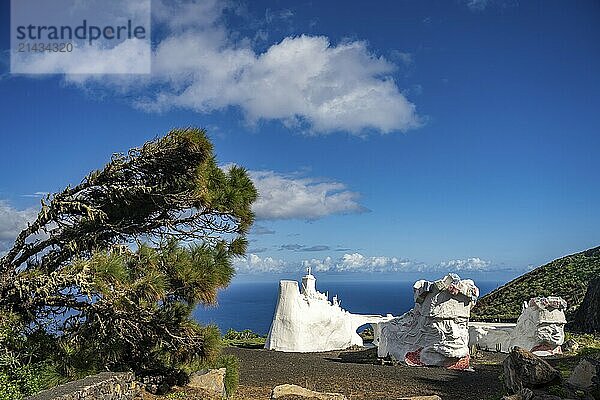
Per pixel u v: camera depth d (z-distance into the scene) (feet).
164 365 38.14
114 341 35.55
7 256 36.01
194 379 39.01
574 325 99.66
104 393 30.50
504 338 72.33
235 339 93.25
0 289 34.32
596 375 29.25
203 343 36.29
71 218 37.29
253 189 39.93
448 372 53.62
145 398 35.04
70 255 37.40
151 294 33.76
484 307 128.77
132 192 36.73
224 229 39.34
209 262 36.50
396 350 61.98
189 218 39.01
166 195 37.17
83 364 33.65
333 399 38.60
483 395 41.70
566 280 130.31
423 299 61.00
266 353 68.18
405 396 41.96
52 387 29.53
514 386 29.73
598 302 96.12
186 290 36.37
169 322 35.24
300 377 49.88
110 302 33.04
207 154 36.42
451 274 59.82
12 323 33.47
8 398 27.96
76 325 34.99
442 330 58.54
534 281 138.21
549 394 27.53
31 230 36.29
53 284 33.42
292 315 73.82
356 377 50.14
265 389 44.19
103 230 37.86
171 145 35.65
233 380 40.86
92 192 37.27
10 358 31.24
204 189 37.58
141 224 38.78
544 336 66.08
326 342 74.95
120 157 36.42
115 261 33.78
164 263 36.11
